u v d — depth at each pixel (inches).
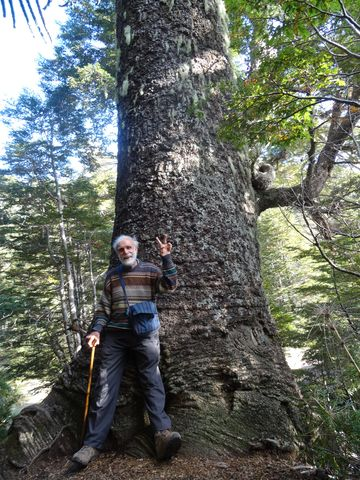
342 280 312.8
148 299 126.6
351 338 144.7
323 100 113.9
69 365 147.7
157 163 153.8
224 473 105.4
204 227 146.5
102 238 565.0
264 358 136.6
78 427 135.3
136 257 132.6
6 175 751.1
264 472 104.2
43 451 130.0
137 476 107.4
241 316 140.9
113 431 125.6
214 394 125.4
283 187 219.3
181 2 173.0
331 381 149.6
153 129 158.4
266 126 131.2
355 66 126.0
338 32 120.9
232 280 143.9
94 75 683.4
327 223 144.1
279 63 117.0
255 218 168.2
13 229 596.4
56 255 578.6
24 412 139.1
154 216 148.6
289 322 341.4
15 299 493.7
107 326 128.2
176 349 132.4
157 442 113.3
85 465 114.3
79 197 591.5
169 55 165.9
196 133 157.4
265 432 118.7
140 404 129.0
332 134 177.2
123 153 165.6
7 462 128.5
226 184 157.2
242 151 174.2
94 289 504.4
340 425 117.1
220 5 186.7
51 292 572.1
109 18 654.5
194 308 137.0
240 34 137.6
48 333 490.3
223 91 155.2
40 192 609.9
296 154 270.5
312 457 115.0
